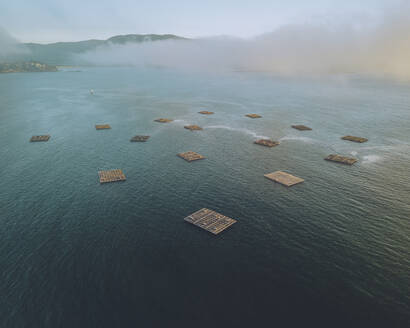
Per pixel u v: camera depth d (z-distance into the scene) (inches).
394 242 2140.7
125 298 1669.5
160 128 5570.9
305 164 3695.9
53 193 2881.4
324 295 1686.8
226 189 2982.3
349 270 1872.5
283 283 1779.0
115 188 2997.0
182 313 1576.0
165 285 1765.5
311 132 5275.6
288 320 1531.7
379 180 3206.2
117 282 1785.2
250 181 3171.8
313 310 1590.8
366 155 4037.9
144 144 4525.1
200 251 2060.8
